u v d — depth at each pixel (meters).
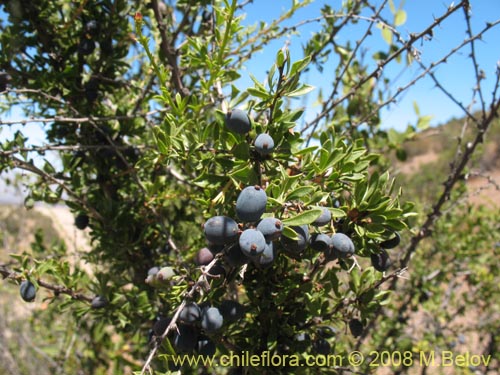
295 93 0.15
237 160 0.15
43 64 0.23
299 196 0.14
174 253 0.25
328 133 0.17
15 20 0.21
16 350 0.51
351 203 0.16
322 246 0.14
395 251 0.36
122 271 0.25
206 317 0.14
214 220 0.13
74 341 0.41
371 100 0.29
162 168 0.24
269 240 0.13
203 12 0.28
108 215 0.22
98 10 0.23
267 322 0.18
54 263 0.20
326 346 0.18
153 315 0.22
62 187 0.22
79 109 0.23
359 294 0.18
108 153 0.23
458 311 0.40
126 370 0.38
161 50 0.24
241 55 0.26
